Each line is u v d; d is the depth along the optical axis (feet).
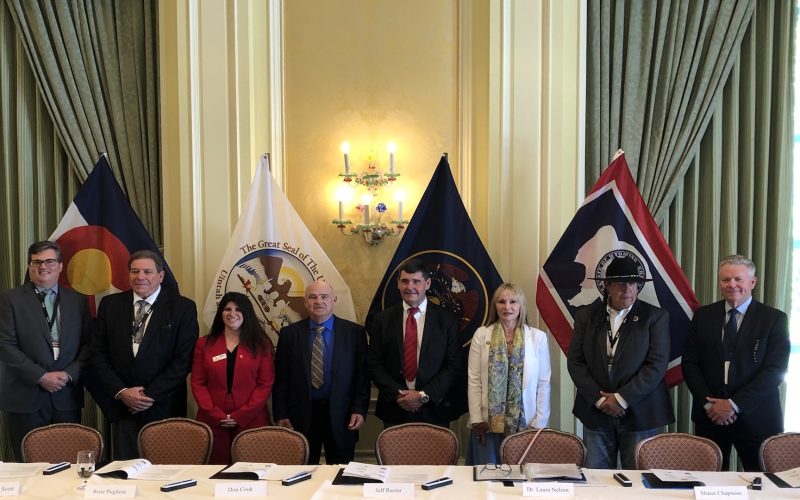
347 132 16.21
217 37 15.37
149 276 13.24
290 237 14.83
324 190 16.25
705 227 15.75
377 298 14.67
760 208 15.55
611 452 12.46
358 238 16.25
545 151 15.19
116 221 14.52
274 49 15.87
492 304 13.07
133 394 12.73
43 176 16.15
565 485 8.99
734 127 15.48
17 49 15.88
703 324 12.53
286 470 9.98
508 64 15.26
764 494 8.90
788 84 15.51
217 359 13.08
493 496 8.96
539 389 12.59
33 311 12.97
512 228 15.24
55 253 13.17
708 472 9.73
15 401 12.83
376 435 16.16
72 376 13.00
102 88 16.06
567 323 14.10
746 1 15.29
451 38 16.08
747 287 12.14
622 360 12.05
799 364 16.55
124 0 15.98
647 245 13.97
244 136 15.43
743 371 12.01
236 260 14.61
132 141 15.99
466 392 14.24
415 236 14.78
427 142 16.15
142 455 11.46
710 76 15.39
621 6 15.47
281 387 13.25
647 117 15.56
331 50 16.20
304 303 14.75
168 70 15.64
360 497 8.92
